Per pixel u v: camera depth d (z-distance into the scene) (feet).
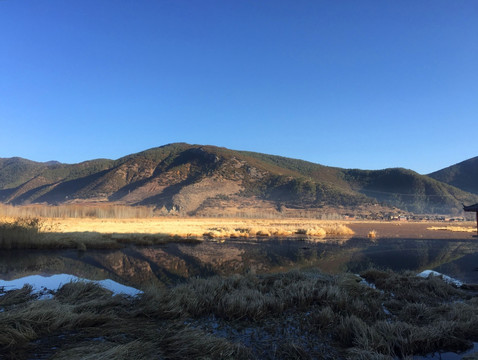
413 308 20.52
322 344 15.66
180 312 19.30
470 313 19.06
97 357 12.30
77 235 69.21
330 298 22.38
